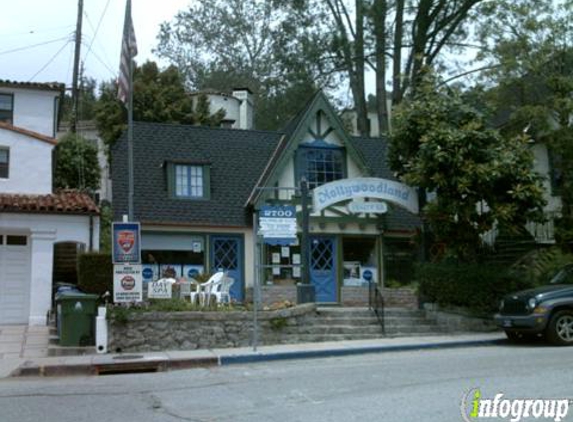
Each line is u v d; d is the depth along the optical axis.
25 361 13.18
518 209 17.64
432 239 19.58
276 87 34.88
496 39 23.39
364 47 32.25
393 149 19.19
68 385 11.10
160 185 21.58
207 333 15.20
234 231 21.64
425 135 17.38
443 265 18.23
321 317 16.80
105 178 32.00
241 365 13.39
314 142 22.89
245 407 8.88
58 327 15.74
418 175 17.64
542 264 19.41
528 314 15.02
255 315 14.53
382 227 22.92
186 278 19.66
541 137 21.05
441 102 18.25
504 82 21.48
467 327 17.66
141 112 32.69
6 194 19.11
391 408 8.42
